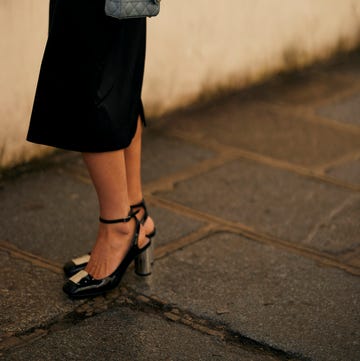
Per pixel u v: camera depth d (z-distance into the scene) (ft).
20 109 12.73
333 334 9.10
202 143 14.43
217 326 9.17
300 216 11.89
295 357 8.68
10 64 12.39
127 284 9.90
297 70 18.30
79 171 13.10
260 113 15.92
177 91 15.58
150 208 11.91
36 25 12.55
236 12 16.22
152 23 14.55
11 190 12.26
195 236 11.17
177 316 9.32
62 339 8.80
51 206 11.84
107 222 9.45
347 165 13.79
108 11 8.13
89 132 8.87
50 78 8.84
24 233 11.02
